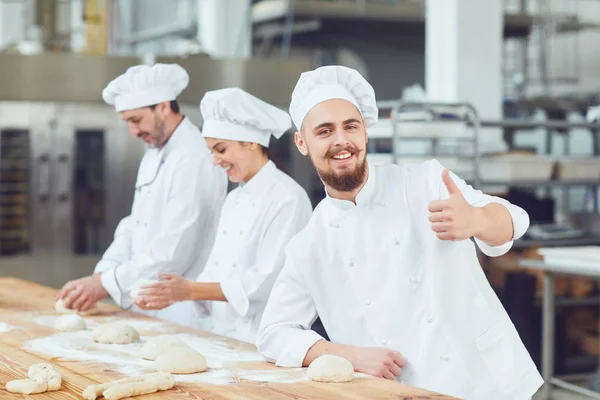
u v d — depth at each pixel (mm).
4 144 5465
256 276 2609
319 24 8359
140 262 2963
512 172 5281
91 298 2877
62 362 2082
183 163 3045
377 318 2029
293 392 1759
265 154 2766
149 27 10742
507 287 5113
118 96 3117
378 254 2027
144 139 3156
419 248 2023
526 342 4980
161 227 3117
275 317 2098
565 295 5250
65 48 6250
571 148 8516
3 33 9633
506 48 8727
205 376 1915
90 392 1729
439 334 1983
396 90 9922
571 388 4105
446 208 1790
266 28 8484
